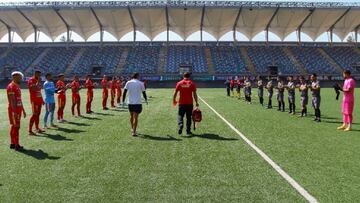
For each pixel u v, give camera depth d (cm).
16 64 5544
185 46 5975
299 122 1426
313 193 564
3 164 753
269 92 2072
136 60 5644
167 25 5691
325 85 5194
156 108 2012
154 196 556
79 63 5578
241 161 769
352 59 5731
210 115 1667
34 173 684
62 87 1454
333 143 974
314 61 5681
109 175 669
